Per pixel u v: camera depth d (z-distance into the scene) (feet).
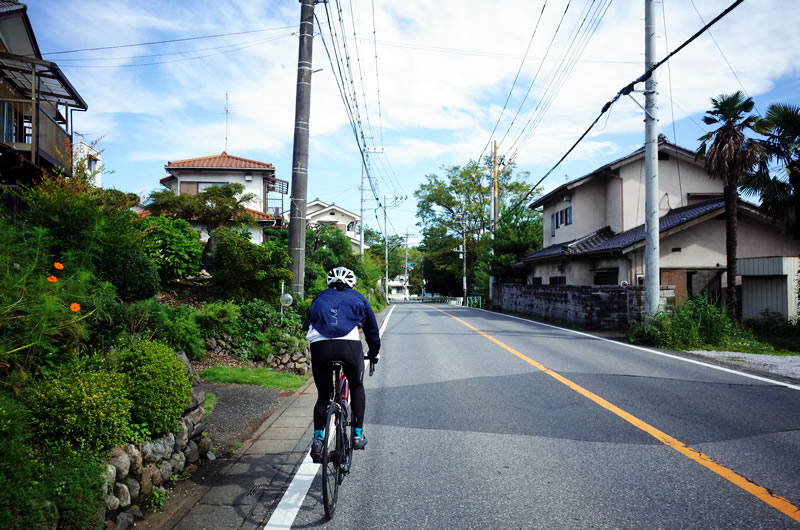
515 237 101.91
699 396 21.52
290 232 35.40
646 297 40.32
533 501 11.54
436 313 84.69
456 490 12.26
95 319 14.79
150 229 29.27
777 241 54.54
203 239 69.05
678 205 67.05
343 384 13.89
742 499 11.41
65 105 38.96
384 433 16.94
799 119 45.09
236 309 28.91
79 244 18.85
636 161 68.49
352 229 177.37
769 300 46.60
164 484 12.00
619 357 32.45
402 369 28.91
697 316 38.68
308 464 14.20
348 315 12.62
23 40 37.65
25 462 7.97
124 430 10.50
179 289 32.65
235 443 15.98
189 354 22.62
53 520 7.92
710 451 14.65
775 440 15.55
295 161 35.63
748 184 48.67
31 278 11.81
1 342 10.28
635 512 10.87
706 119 47.73
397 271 237.66
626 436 16.16
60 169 23.80
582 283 67.92
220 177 92.99
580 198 74.74
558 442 15.70
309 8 35.99
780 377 25.75
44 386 9.75
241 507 11.41
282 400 21.72
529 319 68.28
